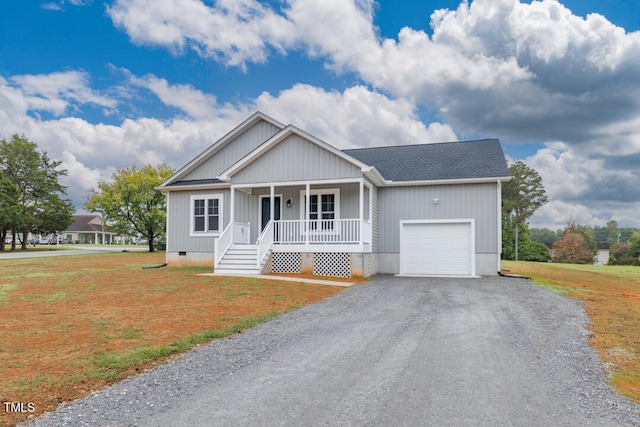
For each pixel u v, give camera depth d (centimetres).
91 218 8025
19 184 4031
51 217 4131
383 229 1747
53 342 577
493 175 1603
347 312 849
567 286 1298
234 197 1786
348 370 487
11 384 424
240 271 1523
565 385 437
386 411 368
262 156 1608
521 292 1135
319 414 362
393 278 1520
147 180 3506
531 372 479
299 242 1609
